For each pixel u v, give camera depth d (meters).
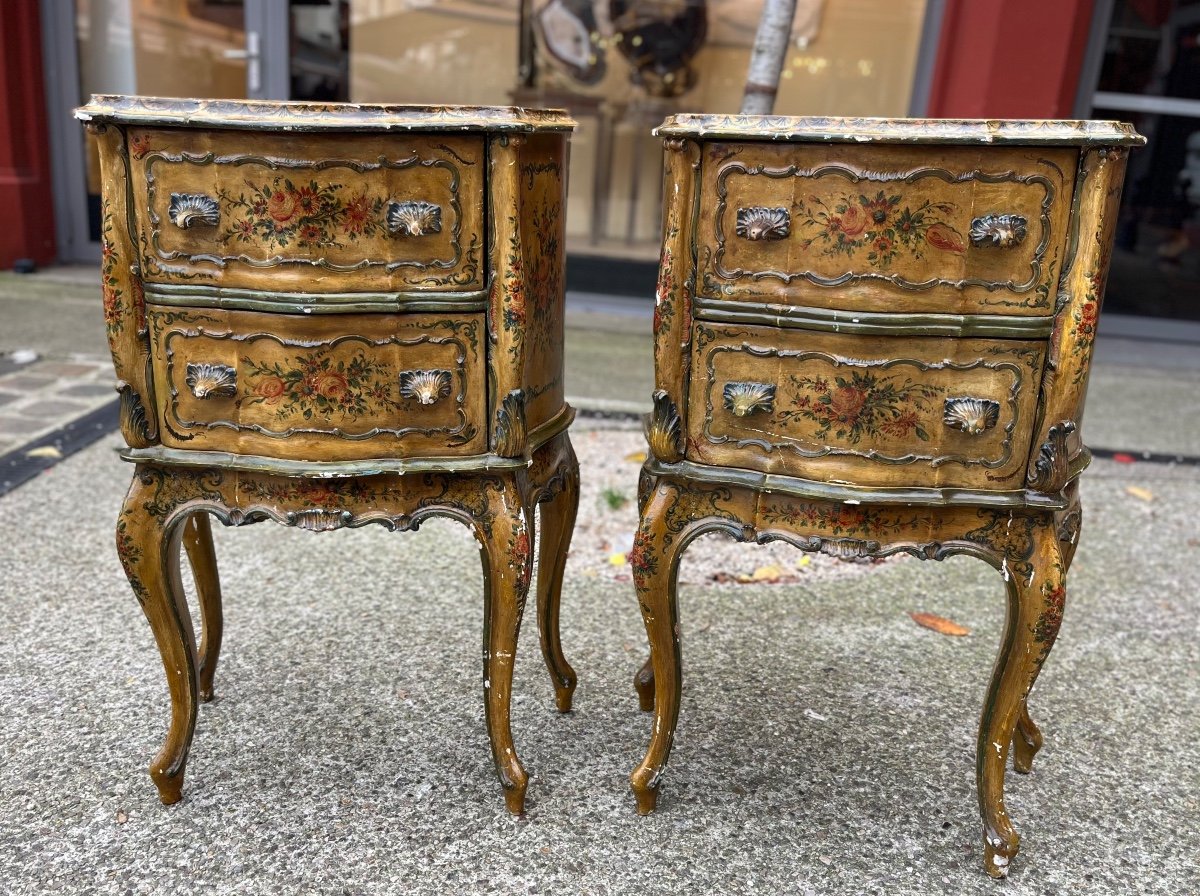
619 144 5.14
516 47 5.05
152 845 1.50
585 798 1.65
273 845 1.51
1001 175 1.28
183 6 5.01
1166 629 2.30
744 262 1.38
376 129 1.30
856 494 1.40
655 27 4.96
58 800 1.58
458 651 2.09
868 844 1.57
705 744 1.81
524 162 1.43
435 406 1.45
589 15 4.97
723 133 1.31
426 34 5.03
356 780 1.67
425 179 1.35
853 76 4.76
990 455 1.39
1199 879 1.51
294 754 1.73
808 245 1.34
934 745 1.84
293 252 1.36
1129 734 1.88
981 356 1.35
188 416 1.45
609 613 2.28
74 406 3.48
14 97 5.01
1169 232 4.93
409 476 1.48
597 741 1.81
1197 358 4.79
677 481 1.49
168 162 1.34
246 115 1.30
